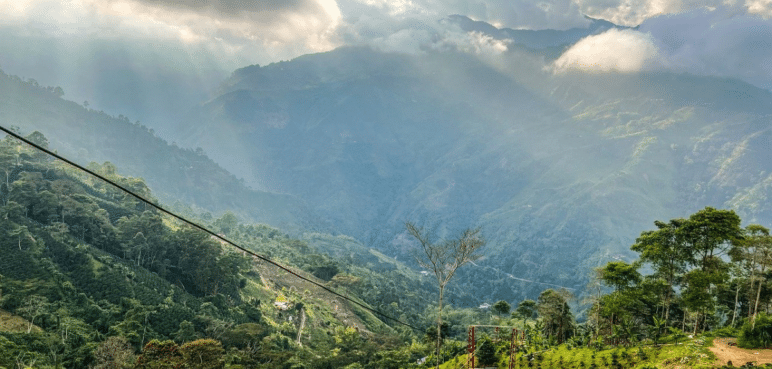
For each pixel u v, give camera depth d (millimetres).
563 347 90312
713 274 75938
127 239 158125
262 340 127188
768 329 65688
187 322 120000
